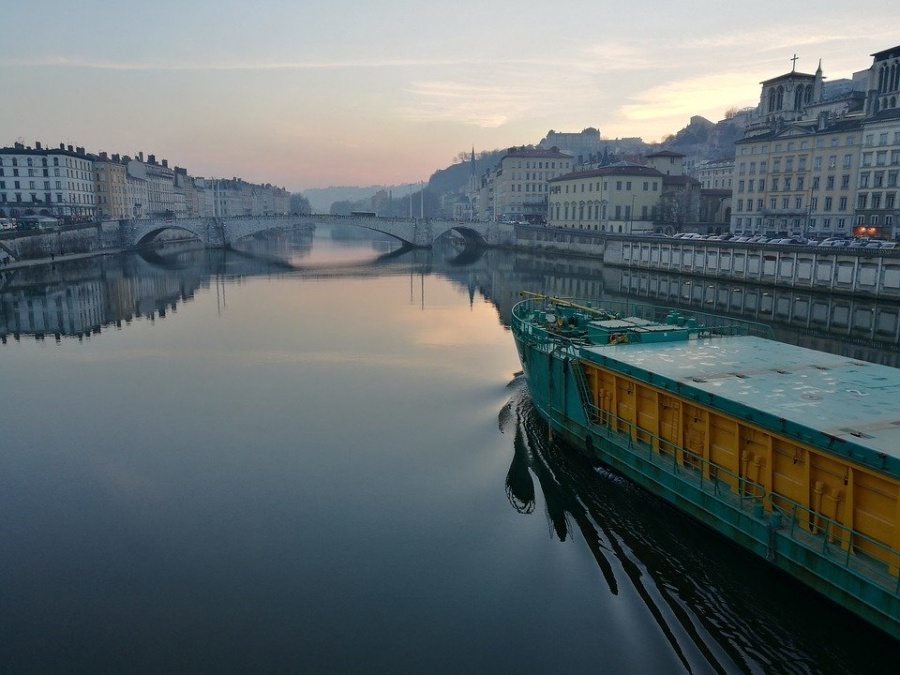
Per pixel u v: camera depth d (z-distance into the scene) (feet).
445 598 55.52
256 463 85.30
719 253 277.44
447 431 94.58
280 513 71.67
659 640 48.83
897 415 46.85
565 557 60.59
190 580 59.62
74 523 70.69
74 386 123.75
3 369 137.90
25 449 91.97
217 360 143.54
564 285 285.23
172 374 131.85
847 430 43.78
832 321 190.70
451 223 527.40
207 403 111.55
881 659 42.91
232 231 512.22
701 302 233.55
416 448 88.58
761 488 49.01
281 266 380.99
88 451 90.79
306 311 211.82
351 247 607.37
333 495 75.51
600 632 50.26
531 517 68.59
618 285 285.84
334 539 65.77
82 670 48.75
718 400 51.85
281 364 138.62
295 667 48.26
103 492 78.13
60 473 83.71
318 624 52.90
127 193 581.94
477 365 133.59
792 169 347.15
